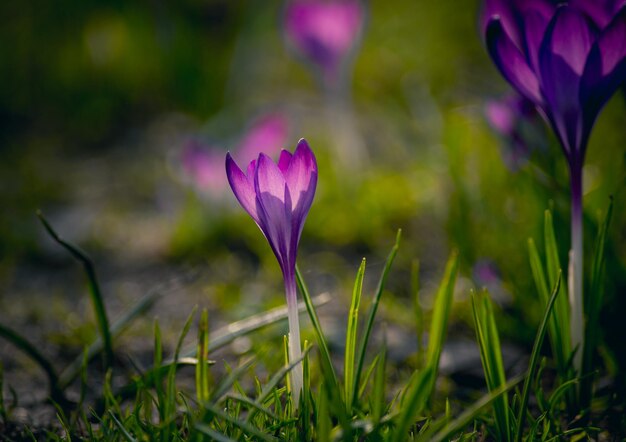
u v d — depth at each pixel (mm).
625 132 784
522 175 648
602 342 570
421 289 703
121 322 571
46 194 990
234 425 488
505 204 701
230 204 849
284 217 470
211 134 1055
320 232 838
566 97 501
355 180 884
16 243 833
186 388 587
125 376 606
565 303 530
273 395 496
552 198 615
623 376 562
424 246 786
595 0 516
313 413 489
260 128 836
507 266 656
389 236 815
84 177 1075
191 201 842
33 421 555
